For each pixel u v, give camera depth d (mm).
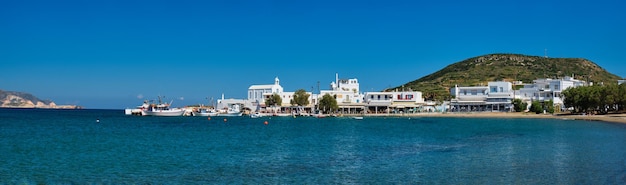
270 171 40062
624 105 139250
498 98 190625
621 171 36156
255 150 56844
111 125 125312
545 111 173125
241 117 197875
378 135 81312
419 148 57406
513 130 89875
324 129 102625
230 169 41375
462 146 58938
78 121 152375
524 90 193625
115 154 52906
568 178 33812
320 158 48469
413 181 34531
